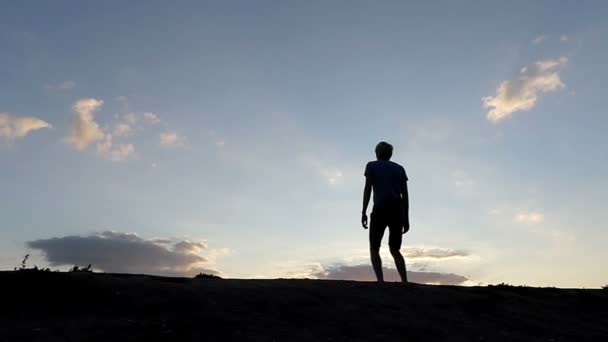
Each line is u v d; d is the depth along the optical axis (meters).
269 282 6.05
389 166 7.29
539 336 5.20
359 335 4.61
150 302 4.95
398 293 6.00
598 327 5.78
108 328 4.26
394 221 7.09
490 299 6.22
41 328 4.18
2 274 5.24
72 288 5.05
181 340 4.14
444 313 5.52
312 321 4.83
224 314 4.77
